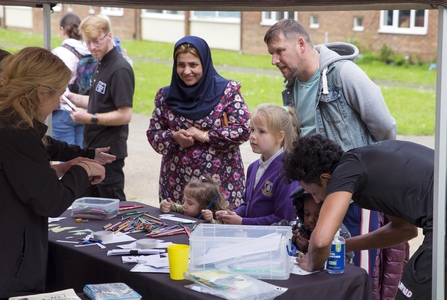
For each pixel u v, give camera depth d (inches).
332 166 89.4
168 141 140.9
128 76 168.7
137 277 89.5
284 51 128.3
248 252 88.8
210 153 139.6
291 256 95.3
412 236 99.9
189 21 775.1
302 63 129.5
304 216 109.2
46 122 160.4
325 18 676.7
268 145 122.3
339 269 89.1
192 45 137.0
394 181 86.5
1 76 88.4
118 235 112.1
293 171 90.5
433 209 83.2
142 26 830.5
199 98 140.1
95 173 99.3
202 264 89.4
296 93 135.9
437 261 83.0
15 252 87.7
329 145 90.7
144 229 116.2
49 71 86.8
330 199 84.9
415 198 86.3
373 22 650.8
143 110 473.1
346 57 126.3
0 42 802.2
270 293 80.7
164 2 103.0
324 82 126.0
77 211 126.6
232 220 120.2
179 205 136.2
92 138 173.0
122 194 176.2
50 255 108.1
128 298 80.0
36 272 90.1
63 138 212.7
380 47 650.8
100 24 167.0
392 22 642.2
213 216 130.4
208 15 753.6
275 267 87.4
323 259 86.5
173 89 142.3
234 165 142.4
